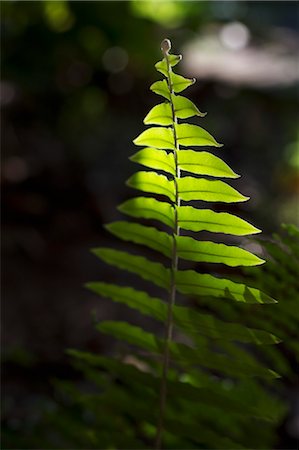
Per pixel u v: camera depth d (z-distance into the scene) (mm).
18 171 6449
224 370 1152
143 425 1562
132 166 7449
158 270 1127
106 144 7863
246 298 1039
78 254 5367
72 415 1630
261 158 8398
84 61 7508
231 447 1266
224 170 975
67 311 4512
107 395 1392
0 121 7746
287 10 12172
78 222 5762
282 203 6496
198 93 9016
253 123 8969
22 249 5316
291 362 1686
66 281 4980
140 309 1226
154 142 984
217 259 1049
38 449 1634
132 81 8109
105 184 6754
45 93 7594
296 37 11484
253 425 1525
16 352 2906
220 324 1092
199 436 1273
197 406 1476
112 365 1286
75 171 6703
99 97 8016
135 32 7121
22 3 6750
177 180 1000
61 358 3426
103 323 1254
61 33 6941
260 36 10844
